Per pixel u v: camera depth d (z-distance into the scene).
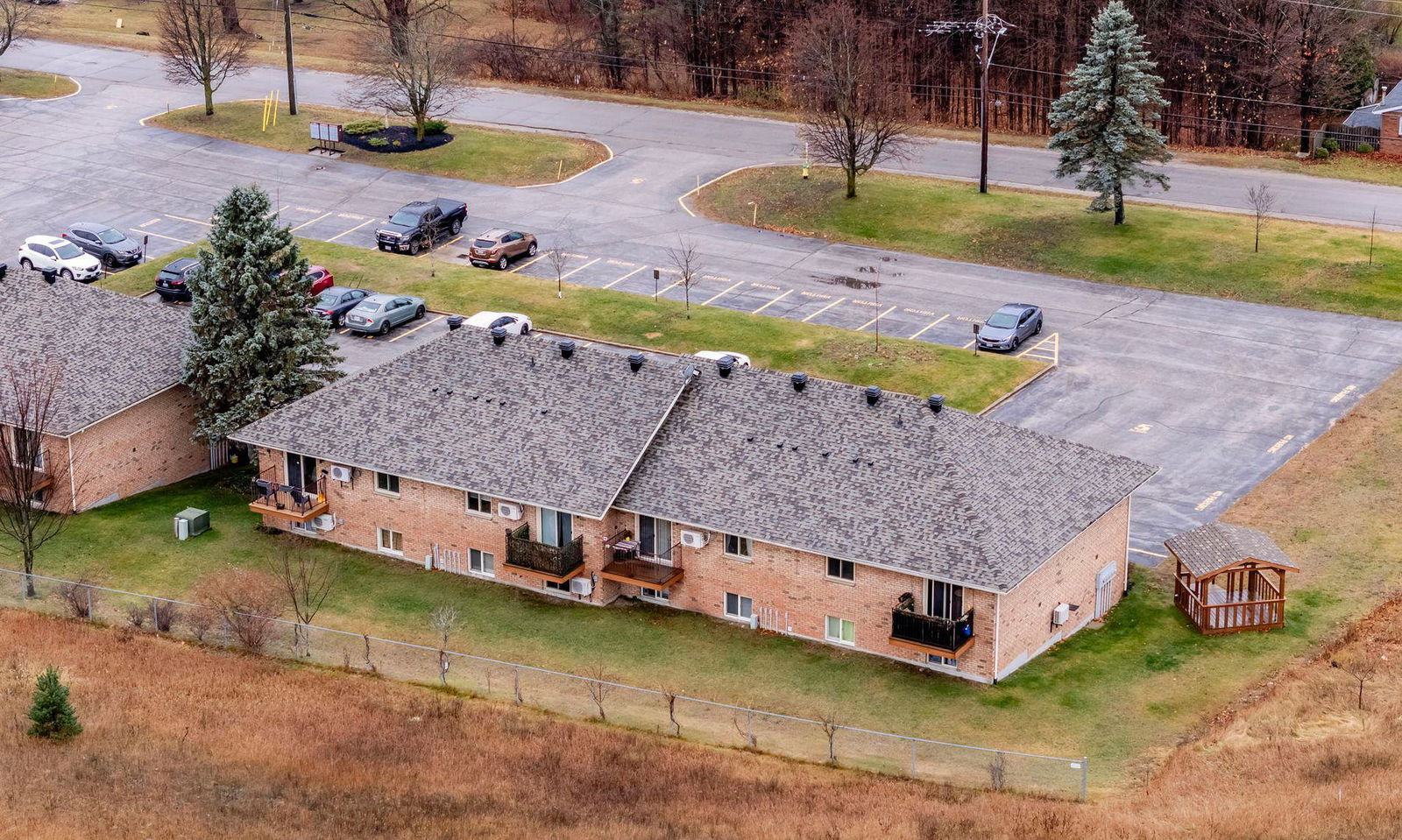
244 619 46.22
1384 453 58.34
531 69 114.56
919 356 67.19
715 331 70.19
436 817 37.03
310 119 100.62
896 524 44.47
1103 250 79.31
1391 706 42.66
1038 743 41.41
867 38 97.81
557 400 50.34
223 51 109.00
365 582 50.22
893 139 90.56
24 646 45.47
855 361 66.75
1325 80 97.19
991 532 43.62
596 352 51.25
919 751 39.94
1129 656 45.94
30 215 85.06
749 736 41.50
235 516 54.84
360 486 51.62
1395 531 52.59
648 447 48.59
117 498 55.78
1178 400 63.62
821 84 91.25
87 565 50.94
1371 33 110.06
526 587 49.81
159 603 47.19
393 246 80.12
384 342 69.56
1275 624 47.19
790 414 48.09
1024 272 78.06
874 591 44.84
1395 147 93.75
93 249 78.38
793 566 46.00
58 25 124.44
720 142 98.06
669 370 49.88
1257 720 42.25
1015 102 106.56
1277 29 99.44
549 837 36.09
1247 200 85.56
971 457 45.91
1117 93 79.31
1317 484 56.28
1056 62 106.06
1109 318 72.19
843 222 84.25
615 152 96.25
